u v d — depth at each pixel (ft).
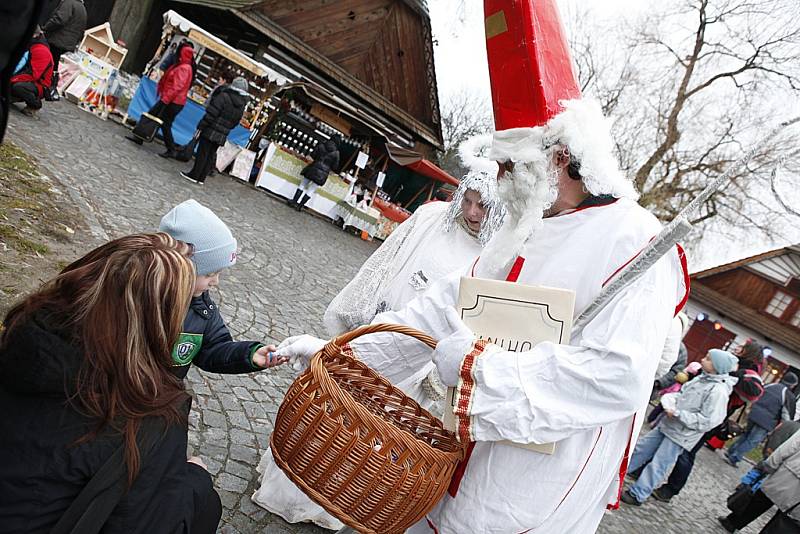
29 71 22.11
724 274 80.79
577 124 4.84
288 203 39.01
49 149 20.48
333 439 5.01
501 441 5.16
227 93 27.50
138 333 4.41
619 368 4.65
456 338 5.03
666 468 17.63
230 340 6.85
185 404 4.97
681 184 67.41
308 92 38.70
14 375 4.22
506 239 5.28
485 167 8.48
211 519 5.32
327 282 23.94
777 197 5.45
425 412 6.11
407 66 53.88
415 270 8.77
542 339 5.08
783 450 16.03
